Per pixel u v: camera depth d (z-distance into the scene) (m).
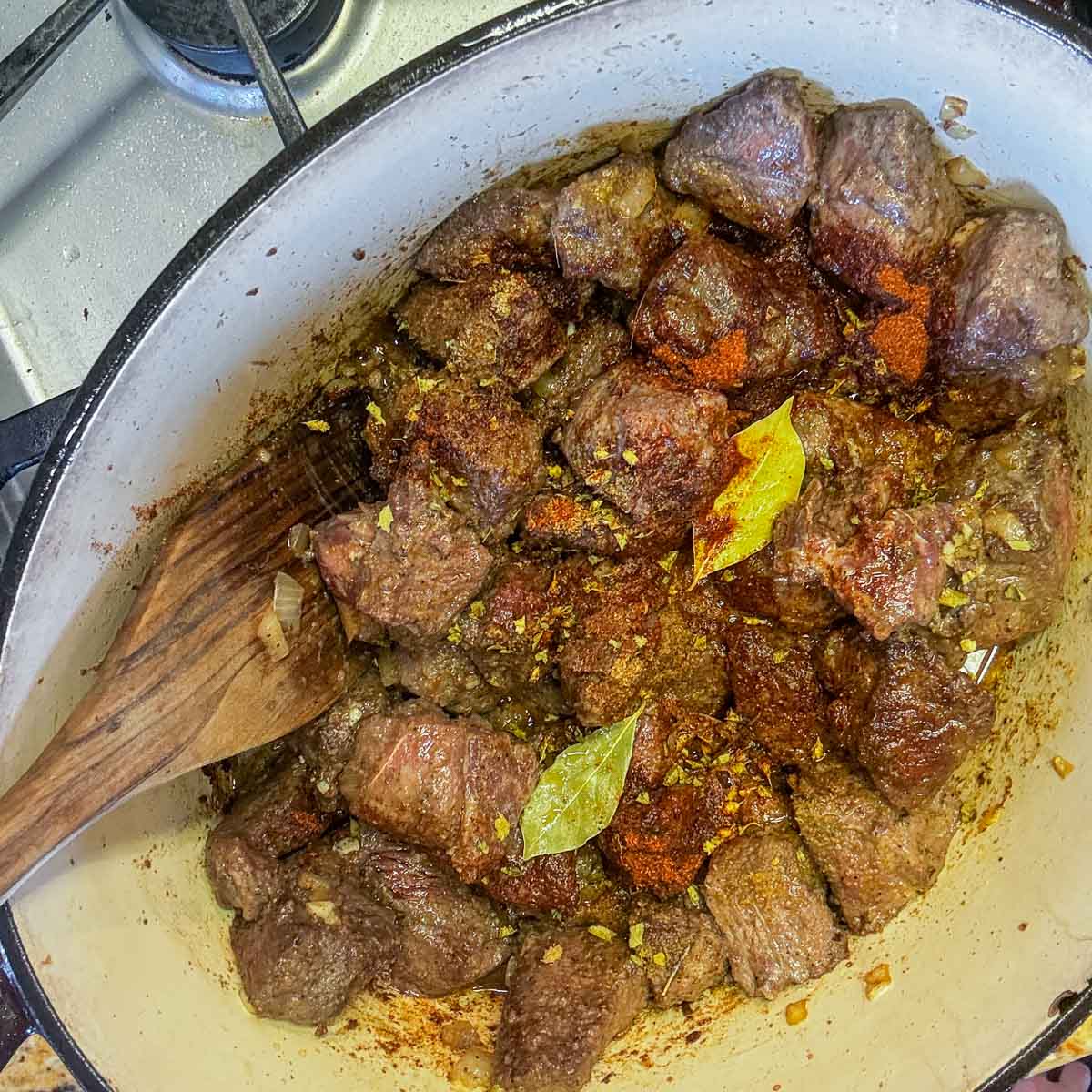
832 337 0.30
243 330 0.26
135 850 0.29
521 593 0.31
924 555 0.29
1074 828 0.30
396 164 0.25
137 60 0.31
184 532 0.27
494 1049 0.32
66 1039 0.25
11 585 0.24
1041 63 0.24
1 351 0.32
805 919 0.32
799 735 0.33
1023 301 0.28
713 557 0.31
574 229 0.28
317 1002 0.30
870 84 0.26
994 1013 0.29
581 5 0.23
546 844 0.32
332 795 0.33
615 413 0.29
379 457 0.31
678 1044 0.33
